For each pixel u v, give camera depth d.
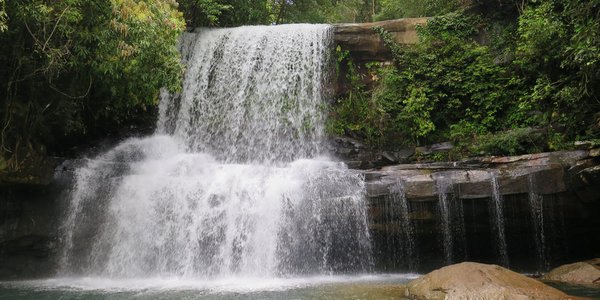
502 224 11.09
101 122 15.95
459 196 11.08
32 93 11.35
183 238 11.84
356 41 17.52
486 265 7.88
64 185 12.33
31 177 11.42
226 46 18.69
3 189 11.50
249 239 11.62
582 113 11.89
